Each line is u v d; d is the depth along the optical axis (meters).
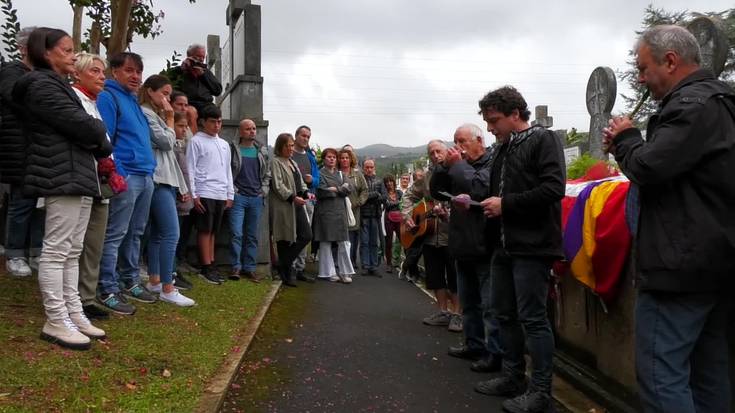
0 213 6.10
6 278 4.80
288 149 7.34
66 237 3.55
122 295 4.65
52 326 3.55
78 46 6.38
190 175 5.94
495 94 3.73
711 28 4.63
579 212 4.01
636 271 2.56
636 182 2.43
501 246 3.81
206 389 3.55
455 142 4.61
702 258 2.31
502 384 3.96
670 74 2.52
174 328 4.45
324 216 8.14
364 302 6.88
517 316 3.88
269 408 3.58
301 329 5.36
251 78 7.55
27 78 3.44
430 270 5.83
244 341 4.57
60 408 2.91
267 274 7.44
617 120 2.66
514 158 3.58
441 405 3.77
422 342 5.24
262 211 7.30
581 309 4.38
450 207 4.57
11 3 6.03
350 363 4.52
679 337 2.41
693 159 2.31
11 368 3.13
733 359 3.00
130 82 4.55
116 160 4.41
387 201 10.14
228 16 8.73
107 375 3.35
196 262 7.10
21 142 4.55
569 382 4.20
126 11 5.83
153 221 5.08
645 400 2.48
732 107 2.40
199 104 7.02
